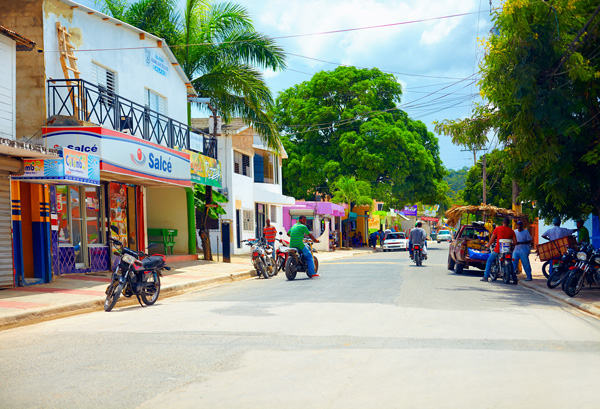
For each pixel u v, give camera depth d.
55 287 14.73
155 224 26.12
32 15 16.02
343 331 8.52
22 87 15.89
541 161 14.46
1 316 10.27
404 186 52.88
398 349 7.23
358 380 5.76
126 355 7.10
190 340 7.99
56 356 7.17
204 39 25.73
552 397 5.16
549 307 11.86
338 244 53.38
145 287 12.41
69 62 17.03
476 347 7.38
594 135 14.95
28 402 5.21
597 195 15.84
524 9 13.46
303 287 15.82
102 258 19.03
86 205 18.42
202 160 23.73
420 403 4.99
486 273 18.20
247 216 36.50
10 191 14.29
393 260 30.95
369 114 52.22
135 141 17.70
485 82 14.66
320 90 53.97
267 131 25.97
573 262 14.67
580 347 7.48
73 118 15.80
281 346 7.46
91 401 5.19
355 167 52.94
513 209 21.78
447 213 22.75
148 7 25.25
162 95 23.00
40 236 15.54
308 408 4.89
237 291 15.45
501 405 4.93
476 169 58.12
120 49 19.95
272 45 25.39
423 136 57.22
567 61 13.62
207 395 5.31
